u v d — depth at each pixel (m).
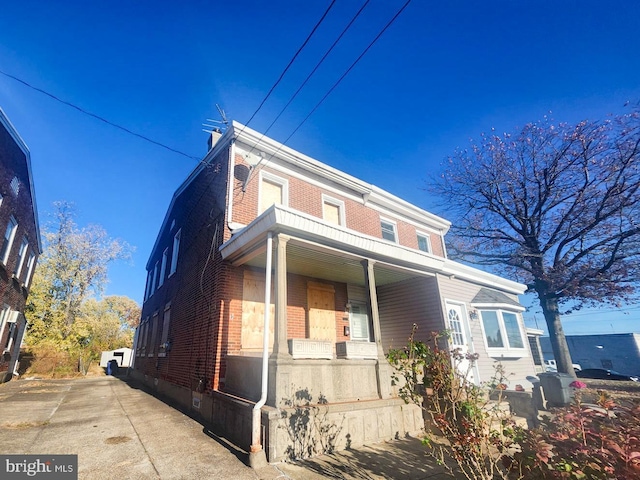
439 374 3.84
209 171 9.84
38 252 17.38
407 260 8.34
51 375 18.69
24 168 12.68
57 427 5.99
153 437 5.40
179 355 9.31
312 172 10.38
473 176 18.33
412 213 13.56
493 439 3.18
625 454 2.48
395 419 5.74
